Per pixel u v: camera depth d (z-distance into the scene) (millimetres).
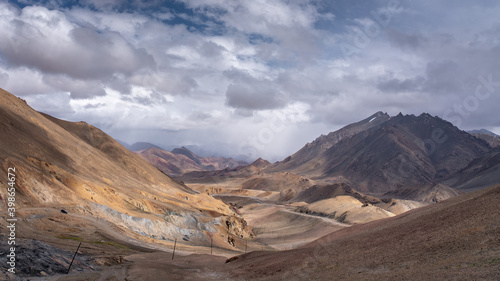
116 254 68125
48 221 80875
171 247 104812
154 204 141750
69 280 43688
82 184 113812
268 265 54250
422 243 36906
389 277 29156
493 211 36625
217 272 58438
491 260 25203
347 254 44625
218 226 155625
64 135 161500
